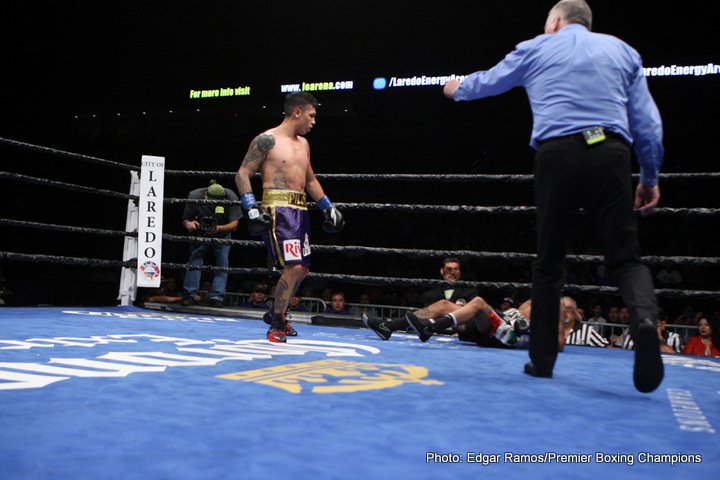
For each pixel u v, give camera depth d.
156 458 1.06
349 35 13.52
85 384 1.68
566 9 2.12
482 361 2.52
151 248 4.65
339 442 1.19
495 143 12.95
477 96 2.23
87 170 13.73
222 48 14.06
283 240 3.11
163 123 14.20
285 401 1.55
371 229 12.70
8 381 1.69
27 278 12.40
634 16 11.73
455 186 12.89
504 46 12.57
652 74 11.65
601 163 1.87
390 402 1.58
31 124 13.77
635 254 1.87
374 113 13.45
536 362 2.12
